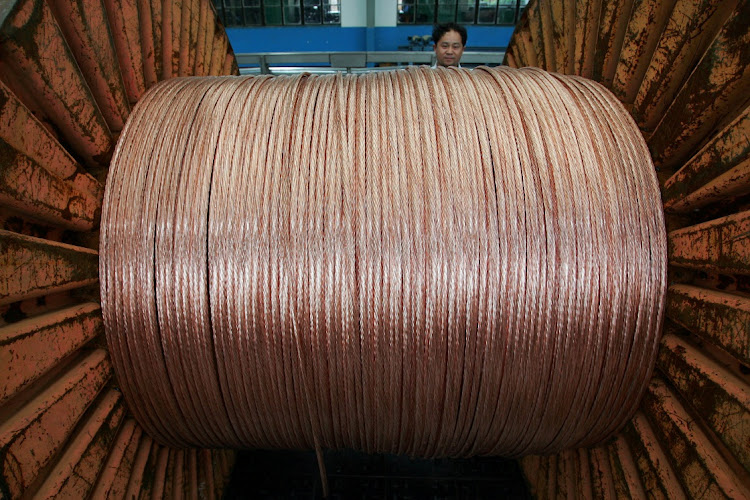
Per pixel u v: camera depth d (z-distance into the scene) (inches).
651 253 72.9
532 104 82.0
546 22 123.7
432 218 72.2
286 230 72.3
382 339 73.3
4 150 52.6
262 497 110.8
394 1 553.0
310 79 91.6
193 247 73.2
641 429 78.2
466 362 74.8
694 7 68.7
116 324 74.2
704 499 61.0
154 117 82.2
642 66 84.1
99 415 72.8
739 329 55.8
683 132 71.4
